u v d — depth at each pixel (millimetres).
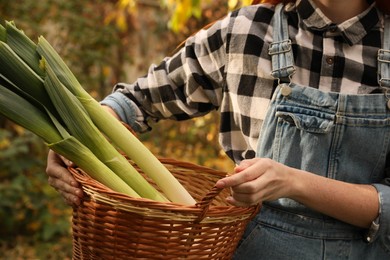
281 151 1573
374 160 1553
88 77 6336
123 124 1651
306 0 1604
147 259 1396
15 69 1508
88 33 6309
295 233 1577
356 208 1492
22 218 4734
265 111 1625
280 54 1604
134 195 1490
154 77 1854
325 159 1550
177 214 1339
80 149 1486
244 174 1335
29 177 4984
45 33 6070
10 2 5902
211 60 1741
